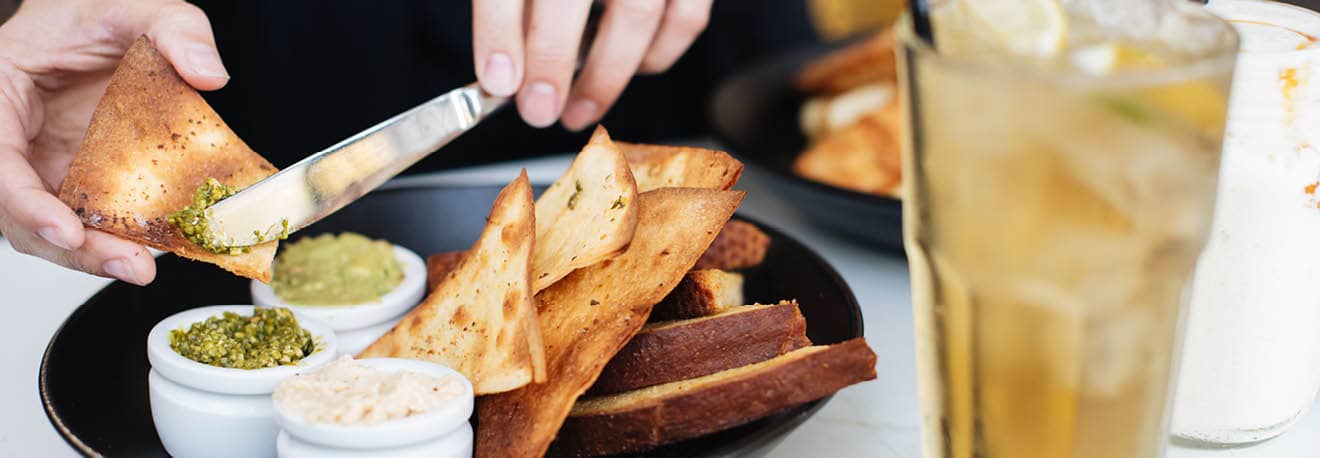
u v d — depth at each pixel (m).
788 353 0.57
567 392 0.53
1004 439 0.45
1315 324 0.54
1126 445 0.45
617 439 0.55
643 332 0.57
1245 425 0.56
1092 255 0.41
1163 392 0.45
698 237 0.57
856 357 0.55
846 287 0.64
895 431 0.62
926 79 0.41
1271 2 0.55
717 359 0.58
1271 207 0.51
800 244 0.69
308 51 1.06
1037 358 0.43
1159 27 0.42
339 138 1.11
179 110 0.60
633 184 0.58
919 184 0.43
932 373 0.46
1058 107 0.39
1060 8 0.42
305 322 0.62
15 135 0.66
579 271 0.59
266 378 0.56
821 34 1.37
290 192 0.60
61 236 0.56
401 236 0.77
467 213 0.78
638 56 0.76
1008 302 0.42
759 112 1.00
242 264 0.59
